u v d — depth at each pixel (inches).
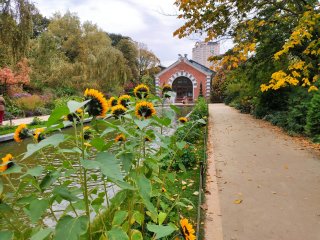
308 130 322.0
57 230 51.2
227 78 595.2
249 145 319.3
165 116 103.3
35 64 937.5
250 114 732.0
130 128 87.1
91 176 72.0
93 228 92.4
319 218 136.6
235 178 198.2
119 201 75.9
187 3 410.6
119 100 98.7
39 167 58.7
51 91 923.4
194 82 1445.6
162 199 121.0
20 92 807.1
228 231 124.1
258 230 125.3
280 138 359.3
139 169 83.0
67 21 1272.1
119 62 956.0
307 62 357.7
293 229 126.4
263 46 457.7
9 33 474.0
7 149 335.9
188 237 73.0
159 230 66.7
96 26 1300.4
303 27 307.6
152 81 1374.3
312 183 185.6
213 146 313.3
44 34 942.4
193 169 211.8
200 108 577.9
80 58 1182.3
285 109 555.5
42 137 73.9
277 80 331.9
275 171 214.7
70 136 56.6
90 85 911.7
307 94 406.0
